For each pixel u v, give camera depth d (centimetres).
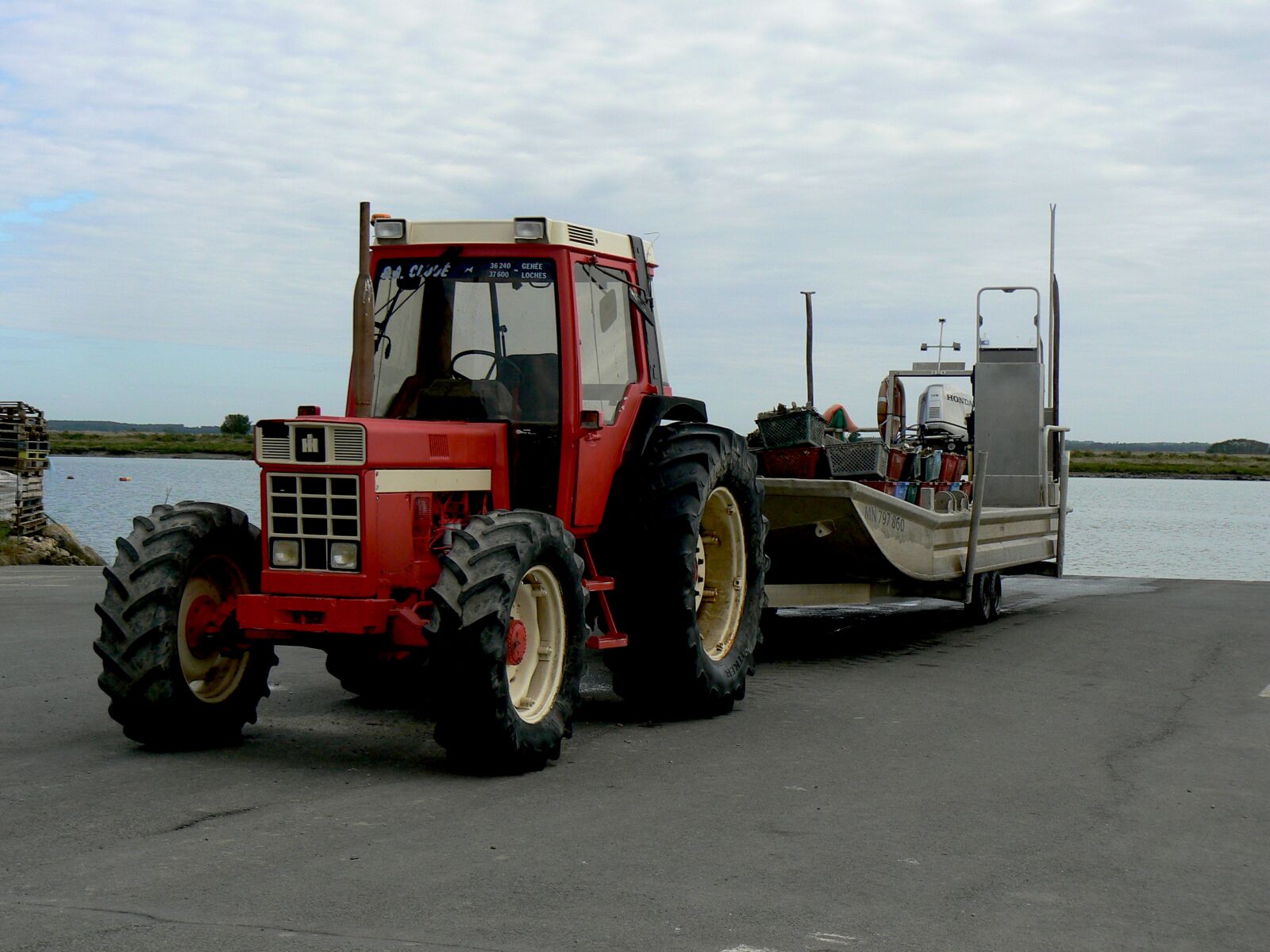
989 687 858
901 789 571
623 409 736
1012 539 1219
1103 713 762
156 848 463
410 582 618
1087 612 1319
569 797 551
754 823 512
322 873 436
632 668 728
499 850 468
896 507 952
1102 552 2616
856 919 401
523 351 693
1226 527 3731
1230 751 658
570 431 682
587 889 425
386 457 602
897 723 731
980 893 429
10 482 2156
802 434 971
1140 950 382
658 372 779
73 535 2245
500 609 570
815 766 618
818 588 982
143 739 627
